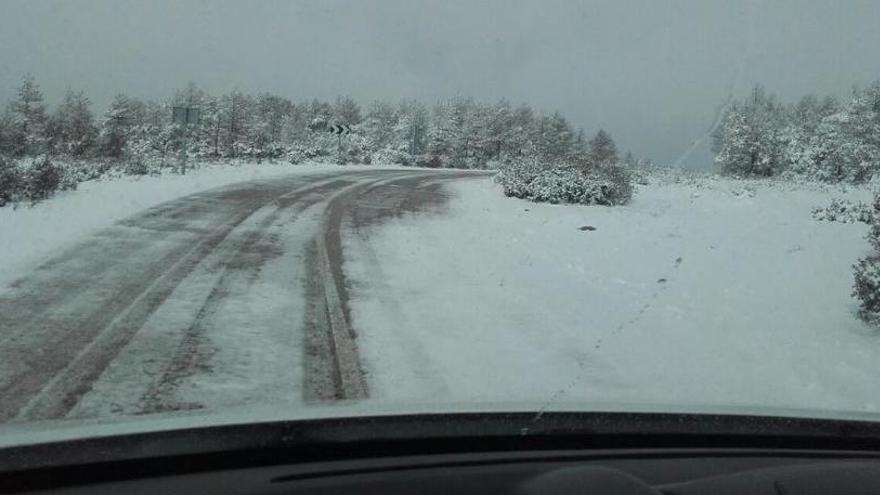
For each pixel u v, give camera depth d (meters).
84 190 15.06
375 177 26.03
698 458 2.46
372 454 2.32
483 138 55.81
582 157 20.94
